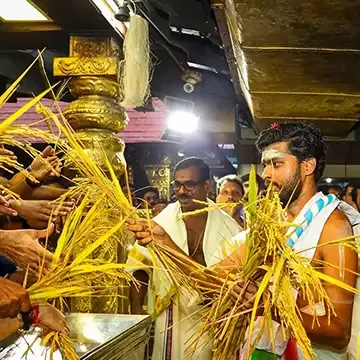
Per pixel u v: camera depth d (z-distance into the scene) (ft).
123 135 25.03
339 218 6.02
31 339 5.20
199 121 20.03
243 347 5.78
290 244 6.04
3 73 14.46
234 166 34.24
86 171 5.80
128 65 10.50
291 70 12.51
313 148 6.23
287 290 5.03
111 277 5.43
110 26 10.68
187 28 12.32
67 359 4.69
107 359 5.45
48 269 4.83
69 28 10.89
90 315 7.13
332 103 15.61
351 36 10.19
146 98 11.31
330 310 5.64
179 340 8.09
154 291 8.11
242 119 23.12
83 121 10.32
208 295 6.00
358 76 12.91
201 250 8.38
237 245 6.84
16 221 7.16
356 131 23.29
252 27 9.87
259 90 14.43
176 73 17.31
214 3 10.35
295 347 5.93
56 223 6.06
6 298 4.19
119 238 7.16
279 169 6.22
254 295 5.26
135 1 11.55
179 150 26.96
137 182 28.53
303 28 9.82
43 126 10.68
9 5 10.16
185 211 8.37
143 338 6.98
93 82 10.50
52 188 6.84
